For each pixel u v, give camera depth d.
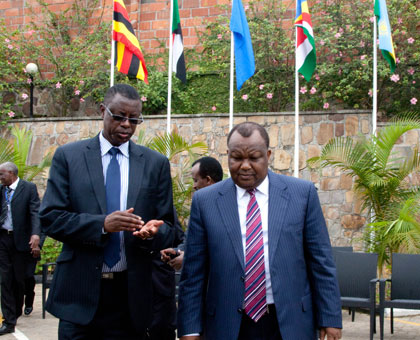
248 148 3.10
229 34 12.39
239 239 3.13
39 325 7.24
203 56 12.84
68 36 13.63
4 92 13.63
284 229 3.13
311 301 3.19
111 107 3.40
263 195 3.23
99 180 3.42
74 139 12.11
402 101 11.27
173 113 12.75
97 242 3.24
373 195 8.66
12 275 7.14
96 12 13.59
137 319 3.37
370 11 10.97
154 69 13.20
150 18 13.39
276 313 3.03
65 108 13.49
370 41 11.19
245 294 3.08
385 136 8.48
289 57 12.10
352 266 6.79
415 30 11.23
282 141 10.93
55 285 3.42
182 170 11.20
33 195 7.53
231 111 9.70
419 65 11.14
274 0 12.03
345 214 10.47
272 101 12.08
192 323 3.22
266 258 3.10
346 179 10.50
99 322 3.38
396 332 7.01
